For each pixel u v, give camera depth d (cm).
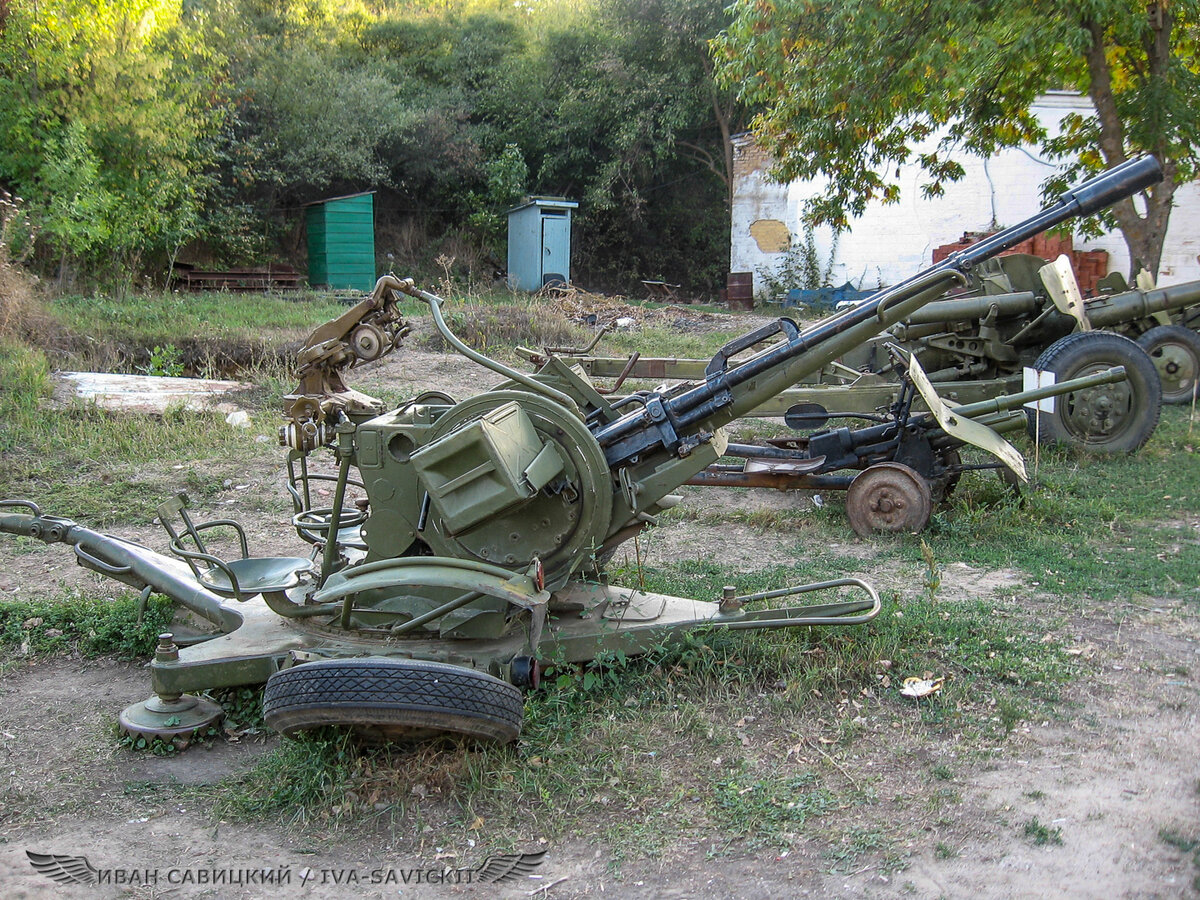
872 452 712
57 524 467
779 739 397
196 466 848
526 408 421
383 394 1091
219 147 2156
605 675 437
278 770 375
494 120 2742
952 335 990
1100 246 1917
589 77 2631
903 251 2127
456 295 1883
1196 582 579
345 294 1891
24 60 1526
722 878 312
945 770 370
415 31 2862
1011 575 598
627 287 2784
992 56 1109
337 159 2286
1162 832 329
